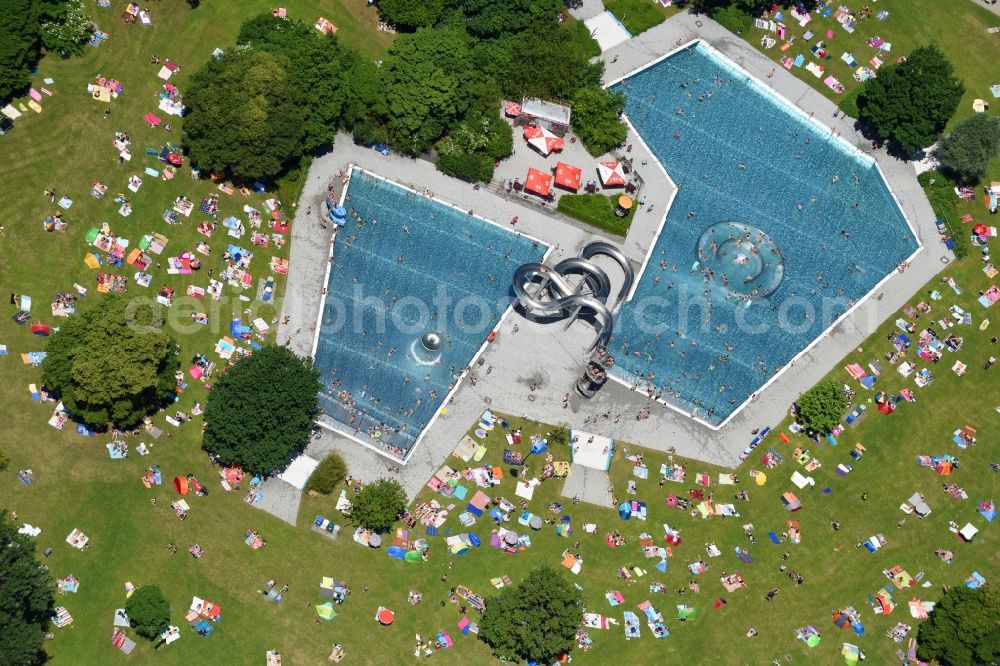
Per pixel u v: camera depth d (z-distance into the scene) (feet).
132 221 437.17
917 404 455.22
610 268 460.14
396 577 427.33
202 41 451.94
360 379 444.14
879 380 456.86
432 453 438.40
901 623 437.17
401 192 457.27
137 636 413.39
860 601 438.81
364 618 423.23
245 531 425.28
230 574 421.59
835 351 458.50
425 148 458.91
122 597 415.64
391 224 456.04
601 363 436.35
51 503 418.31
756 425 450.30
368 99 443.73
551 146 460.14
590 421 446.60
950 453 452.35
